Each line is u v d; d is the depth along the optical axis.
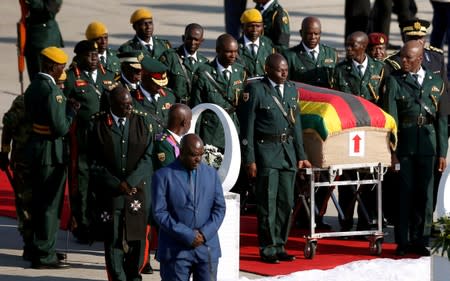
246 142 35.59
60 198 34.59
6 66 63.69
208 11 80.31
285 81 36.03
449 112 37.50
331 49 41.59
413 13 65.38
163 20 76.31
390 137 36.88
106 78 37.69
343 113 36.12
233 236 33.66
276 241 36.00
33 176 34.34
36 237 34.56
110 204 31.83
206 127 38.19
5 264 35.12
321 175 37.31
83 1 82.50
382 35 41.06
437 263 28.69
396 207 37.50
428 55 39.56
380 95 39.50
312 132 36.16
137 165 31.92
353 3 59.09
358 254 37.22
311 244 36.38
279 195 35.94
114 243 31.89
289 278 33.53
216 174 28.94
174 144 31.66
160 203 28.44
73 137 34.59
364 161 36.53
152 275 34.31
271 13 44.97
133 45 43.31
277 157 35.66
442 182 30.30
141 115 32.25
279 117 35.66
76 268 34.88
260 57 42.00
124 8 80.56
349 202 39.69
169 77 40.69
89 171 32.06
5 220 40.22
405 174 37.22
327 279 33.56
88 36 41.06
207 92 38.41
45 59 33.97
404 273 34.28
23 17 51.94
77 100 37.22
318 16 78.44
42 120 33.94
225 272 33.66
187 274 28.50
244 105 35.75
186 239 28.20
